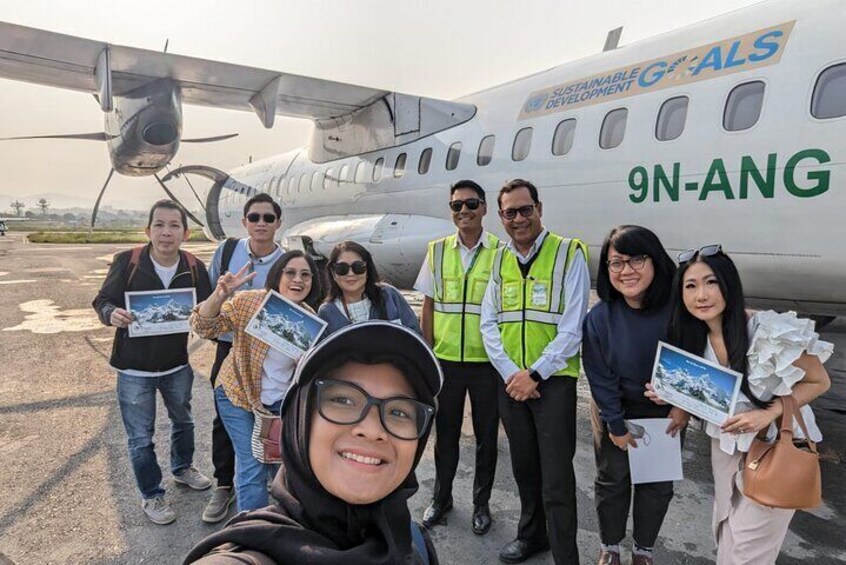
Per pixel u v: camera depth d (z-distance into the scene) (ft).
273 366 7.46
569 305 7.55
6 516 9.09
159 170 25.25
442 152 20.94
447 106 21.11
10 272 50.29
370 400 2.67
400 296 8.53
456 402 8.98
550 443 7.34
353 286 7.95
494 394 8.75
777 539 5.81
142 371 8.76
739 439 5.80
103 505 9.46
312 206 29.66
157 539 8.50
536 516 7.98
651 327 6.79
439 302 9.11
